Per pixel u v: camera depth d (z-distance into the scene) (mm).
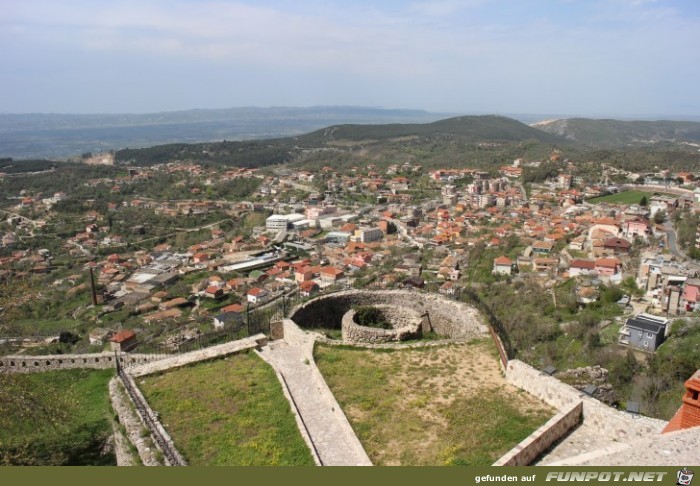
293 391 14984
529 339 44406
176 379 15898
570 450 11344
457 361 16531
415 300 22953
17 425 16234
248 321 21344
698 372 9398
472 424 12602
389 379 15414
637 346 44094
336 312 23141
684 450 8047
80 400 18969
